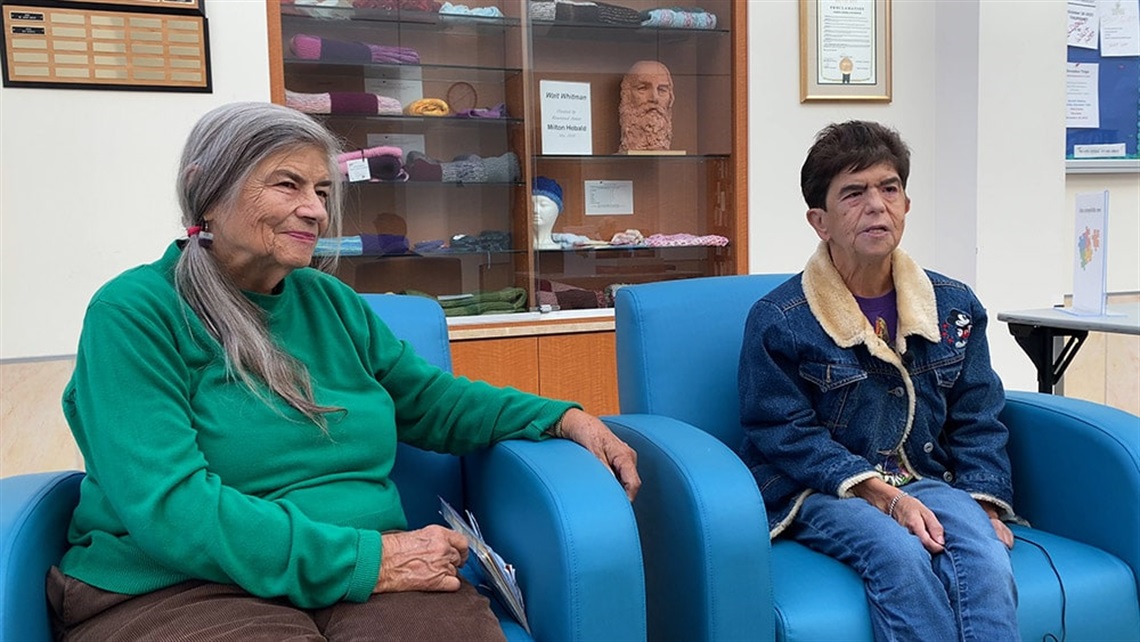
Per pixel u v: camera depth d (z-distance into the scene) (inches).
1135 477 52.5
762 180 132.6
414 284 125.0
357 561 42.6
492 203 130.0
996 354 137.5
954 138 137.6
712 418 65.4
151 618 40.1
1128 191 146.3
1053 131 136.9
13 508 42.6
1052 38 135.5
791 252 135.4
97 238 103.1
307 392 47.4
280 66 109.7
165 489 39.8
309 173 46.4
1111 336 145.3
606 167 135.0
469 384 55.5
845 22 133.8
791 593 49.0
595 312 127.1
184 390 43.7
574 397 122.0
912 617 46.9
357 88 121.6
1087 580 51.1
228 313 45.7
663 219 138.6
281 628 39.5
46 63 99.3
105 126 102.2
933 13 139.1
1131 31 143.1
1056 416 58.1
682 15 131.6
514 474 49.7
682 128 138.3
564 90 131.5
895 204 56.4
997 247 135.9
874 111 137.6
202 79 105.2
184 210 46.5
